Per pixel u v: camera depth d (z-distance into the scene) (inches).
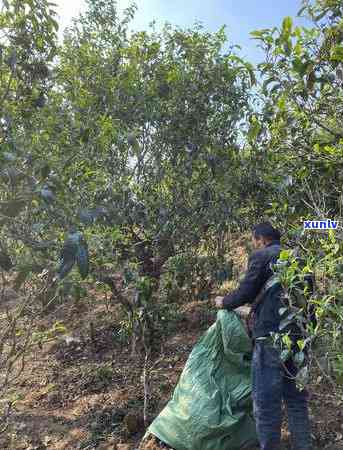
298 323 82.5
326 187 108.1
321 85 81.3
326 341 84.4
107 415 146.6
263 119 102.4
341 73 77.8
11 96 94.4
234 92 165.2
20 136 100.3
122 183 150.4
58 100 135.6
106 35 180.7
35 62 91.4
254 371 109.7
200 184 167.0
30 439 138.9
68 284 110.4
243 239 249.8
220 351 128.6
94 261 125.1
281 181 120.8
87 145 126.7
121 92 160.7
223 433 117.7
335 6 78.2
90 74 163.5
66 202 89.2
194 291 205.5
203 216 169.9
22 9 86.4
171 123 164.7
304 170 101.7
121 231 142.6
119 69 168.9
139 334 157.1
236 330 125.0
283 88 81.5
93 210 78.7
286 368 98.2
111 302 231.5
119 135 148.1
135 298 136.3
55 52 93.8
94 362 184.9
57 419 148.9
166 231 166.4
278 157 113.1
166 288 183.0
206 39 169.8
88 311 229.0
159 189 168.2
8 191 78.0
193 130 165.6
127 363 179.5
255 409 109.2
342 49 72.5
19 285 80.1
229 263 185.8
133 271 139.5
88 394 162.2
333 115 86.5
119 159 160.9
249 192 165.5
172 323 162.9
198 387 124.4
